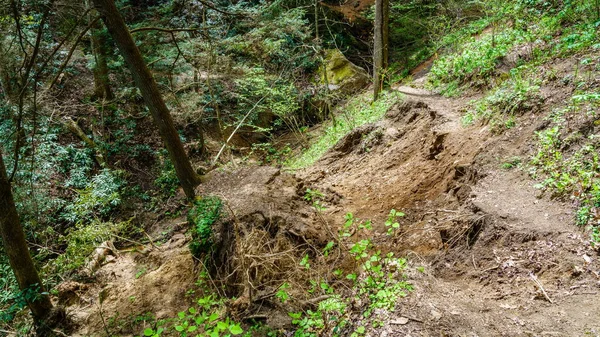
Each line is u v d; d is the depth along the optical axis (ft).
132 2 49.42
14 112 31.27
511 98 21.11
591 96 15.67
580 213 12.96
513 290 11.78
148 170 45.75
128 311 20.95
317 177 31.40
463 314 10.91
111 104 47.91
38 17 41.68
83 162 42.16
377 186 25.20
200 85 47.26
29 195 32.78
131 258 27.61
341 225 21.29
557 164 15.56
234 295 17.74
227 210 19.97
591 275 11.10
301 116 57.06
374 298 11.92
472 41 36.73
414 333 10.23
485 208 15.30
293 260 16.02
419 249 16.60
